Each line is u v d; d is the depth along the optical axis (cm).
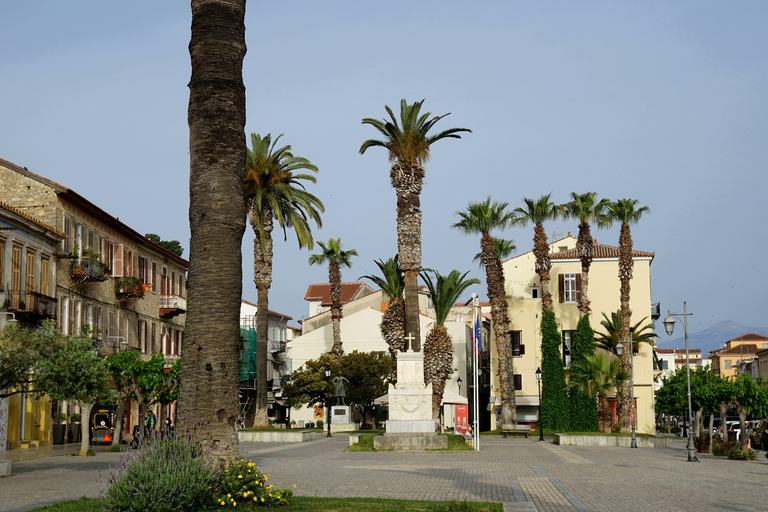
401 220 4469
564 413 5988
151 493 1269
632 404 4719
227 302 1497
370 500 1558
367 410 7462
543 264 6134
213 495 1360
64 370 2567
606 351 6253
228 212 1518
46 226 4178
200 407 1455
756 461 3450
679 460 3359
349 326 8375
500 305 6038
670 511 1525
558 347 6091
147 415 4081
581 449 4147
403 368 3678
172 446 1396
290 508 1394
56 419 4369
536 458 3231
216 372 1469
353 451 3556
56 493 1728
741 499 1767
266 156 5288
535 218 6172
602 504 1636
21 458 3144
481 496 1748
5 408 3744
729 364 15012
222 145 1531
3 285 3728
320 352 8431
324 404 7556
